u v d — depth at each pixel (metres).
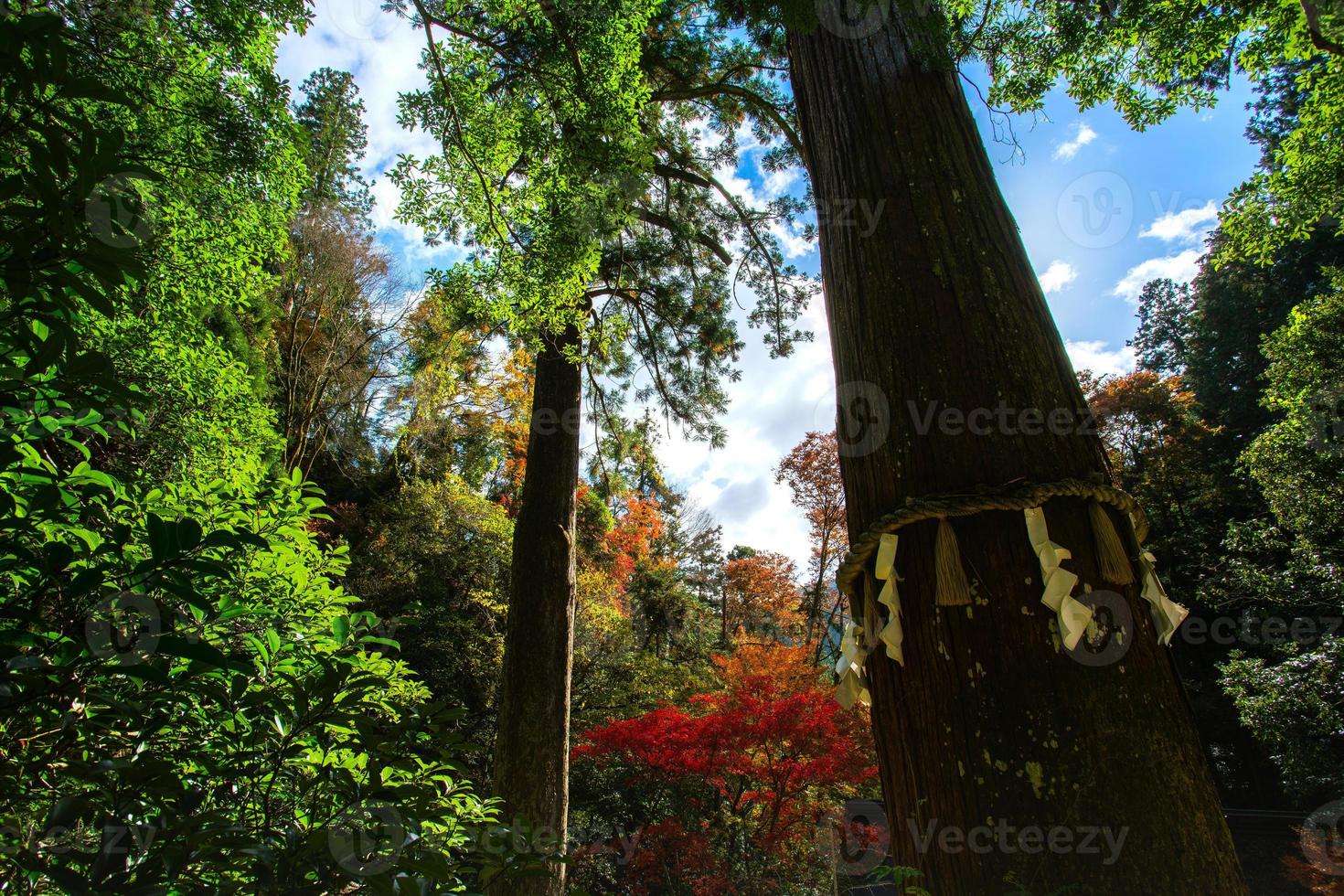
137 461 3.79
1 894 0.87
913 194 2.03
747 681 8.83
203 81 4.26
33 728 0.99
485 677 11.02
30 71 0.85
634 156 5.09
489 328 6.39
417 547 12.70
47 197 0.83
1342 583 9.22
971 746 1.48
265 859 0.83
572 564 6.79
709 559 23.91
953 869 1.45
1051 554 1.53
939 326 1.83
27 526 0.94
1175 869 1.31
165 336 4.29
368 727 1.10
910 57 2.26
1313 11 5.04
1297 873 9.48
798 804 8.13
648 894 7.66
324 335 15.21
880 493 1.82
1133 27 4.75
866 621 1.78
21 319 0.88
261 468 2.42
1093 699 1.43
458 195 5.00
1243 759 14.92
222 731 1.13
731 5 4.18
